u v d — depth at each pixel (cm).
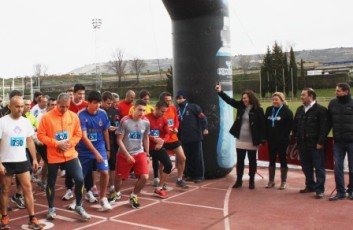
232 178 897
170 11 866
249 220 577
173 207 653
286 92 5934
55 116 559
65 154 564
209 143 869
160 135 726
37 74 7819
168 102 759
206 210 634
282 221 570
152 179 891
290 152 976
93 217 596
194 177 859
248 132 775
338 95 668
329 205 650
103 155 621
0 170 506
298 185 813
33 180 847
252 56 9706
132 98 810
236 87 6359
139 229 540
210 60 853
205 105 857
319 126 695
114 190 678
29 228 544
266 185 819
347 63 11225
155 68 11656
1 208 542
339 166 680
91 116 613
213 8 846
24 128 529
